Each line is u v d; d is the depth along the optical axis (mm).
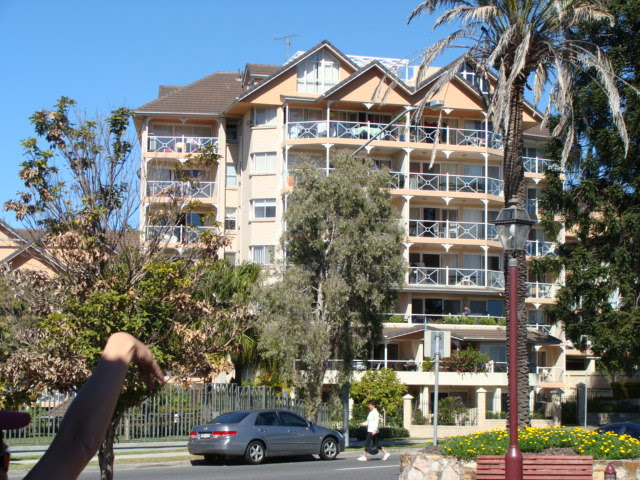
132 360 2307
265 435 23688
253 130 45656
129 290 10875
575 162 32094
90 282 11273
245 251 45938
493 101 20531
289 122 44969
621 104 30984
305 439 24469
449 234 46844
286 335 27438
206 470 21500
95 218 11602
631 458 15891
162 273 11117
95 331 10609
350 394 35938
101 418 2104
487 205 47219
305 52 45781
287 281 27859
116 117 12539
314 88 46094
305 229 28219
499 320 45188
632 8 29984
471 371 40156
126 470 21641
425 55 21500
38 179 11781
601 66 20297
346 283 28047
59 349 10625
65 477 2010
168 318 11164
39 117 12070
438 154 47219
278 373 33562
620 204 32250
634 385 47281
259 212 45188
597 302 32531
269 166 45375
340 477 19719
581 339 34531
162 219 13062
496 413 38781
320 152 45562
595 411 43344
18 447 24312
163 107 46344
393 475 20188
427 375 39656
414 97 45750
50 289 11617
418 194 45438
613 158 31172
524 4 19891
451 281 46719
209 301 13031
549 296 48375
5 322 14633
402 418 36500
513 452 12719
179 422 28453
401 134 46281
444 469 15875
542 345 44969
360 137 45219
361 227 27969
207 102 47469
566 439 16281
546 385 45812
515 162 20469
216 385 29484
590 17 20484
